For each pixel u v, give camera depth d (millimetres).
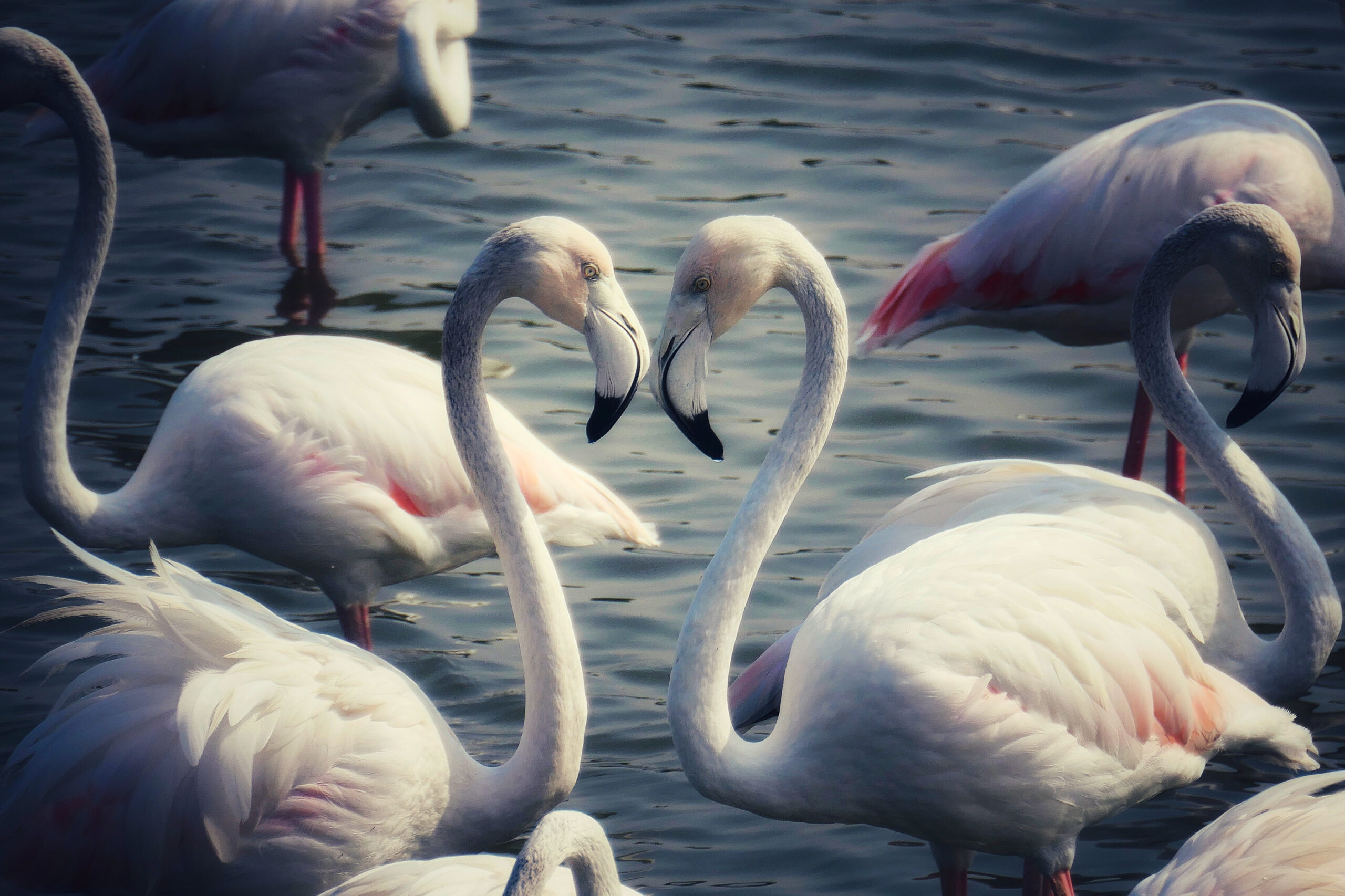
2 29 10117
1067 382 14180
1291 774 9117
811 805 7555
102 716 7078
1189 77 19344
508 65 20531
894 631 7367
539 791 7680
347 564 10016
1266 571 11188
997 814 7465
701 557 11523
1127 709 7527
